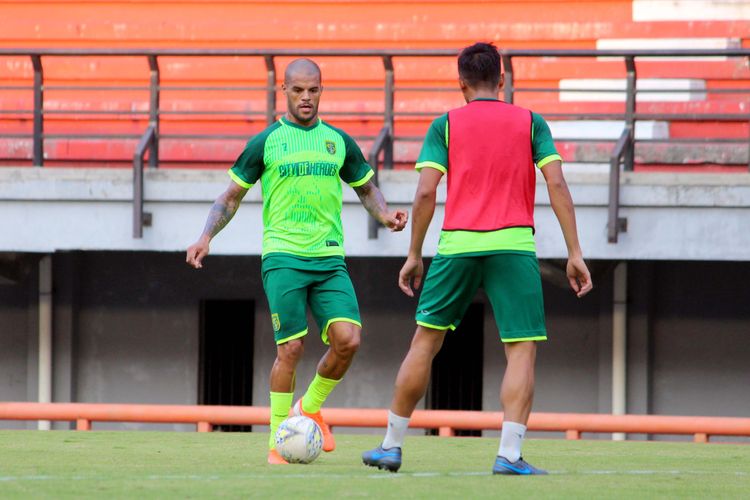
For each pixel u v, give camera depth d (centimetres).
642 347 4584
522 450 2905
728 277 4594
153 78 4331
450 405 4784
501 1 5038
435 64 5025
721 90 4147
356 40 5075
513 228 1995
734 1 4909
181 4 5178
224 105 5000
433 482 1895
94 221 4181
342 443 3019
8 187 4191
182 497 1683
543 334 2011
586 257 4028
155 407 4025
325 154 2345
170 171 4172
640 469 2338
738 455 2797
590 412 4641
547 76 4956
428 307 2041
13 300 4812
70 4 5203
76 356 4816
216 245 4159
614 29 4959
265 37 5103
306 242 2330
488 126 2019
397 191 4131
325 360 2392
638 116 4112
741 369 4588
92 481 1872
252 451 2691
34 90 4375
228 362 4866
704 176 3991
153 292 4834
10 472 2094
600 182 4031
